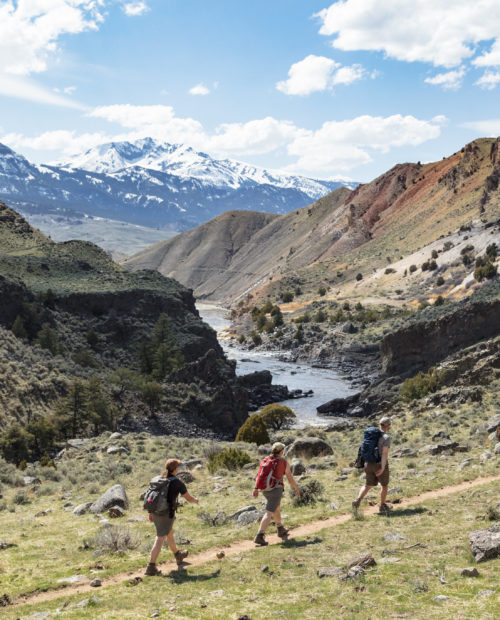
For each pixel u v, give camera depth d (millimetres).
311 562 9617
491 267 160000
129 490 20531
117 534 11906
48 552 11969
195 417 87062
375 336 141750
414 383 64500
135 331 112188
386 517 12305
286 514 13703
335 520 12734
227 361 119125
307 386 116812
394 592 7805
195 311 135250
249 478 20578
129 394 86000
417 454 23156
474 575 8070
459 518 11539
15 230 155750
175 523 14078
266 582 8797
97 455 33062
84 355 95625
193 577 9422
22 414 65062
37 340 94375
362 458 13000
